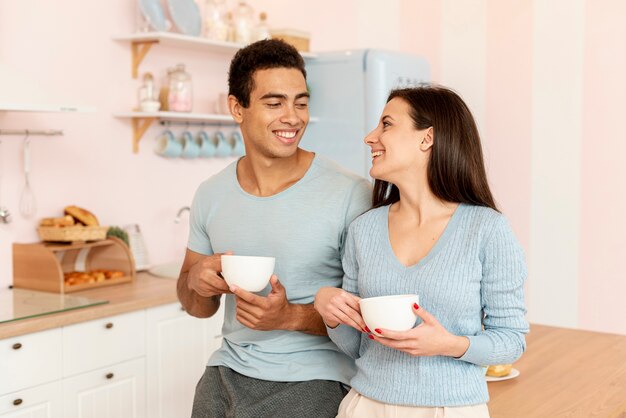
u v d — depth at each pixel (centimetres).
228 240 194
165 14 373
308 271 187
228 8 418
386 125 164
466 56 433
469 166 157
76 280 321
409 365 154
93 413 285
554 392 189
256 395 183
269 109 182
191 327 324
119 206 360
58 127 332
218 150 396
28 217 323
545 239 414
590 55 397
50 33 326
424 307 154
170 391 316
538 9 410
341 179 189
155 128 376
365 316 145
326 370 184
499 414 173
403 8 450
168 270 360
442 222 158
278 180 192
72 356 276
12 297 299
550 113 410
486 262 152
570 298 408
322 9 464
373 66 388
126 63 359
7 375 255
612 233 395
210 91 404
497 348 148
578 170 403
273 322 173
